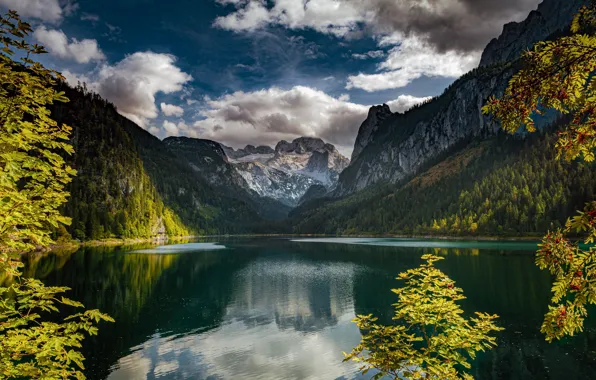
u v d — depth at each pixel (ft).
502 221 522.06
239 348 92.27
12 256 24.52
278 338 100.01
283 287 172.14
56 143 27.76
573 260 19.17
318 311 129.08
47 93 26.96
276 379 74.59
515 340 90.68
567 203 466.70
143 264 250.98
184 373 76.89
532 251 314.76
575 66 18.95
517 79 20.90
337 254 339.36
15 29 24.25
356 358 37.24
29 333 25.40
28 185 26.94
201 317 119.96
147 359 84.07
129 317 118.32
